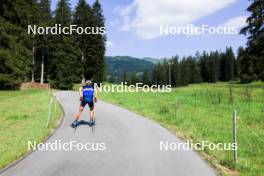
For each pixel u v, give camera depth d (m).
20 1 37.72
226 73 159.00
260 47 41.62
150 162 9.48
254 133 15.59
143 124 16.19
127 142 12.07
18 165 9.09
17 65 36.34
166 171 8.63
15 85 40.62
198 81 161.38
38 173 8.38
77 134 13.46
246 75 42.69
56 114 18.77
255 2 42.12
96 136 13.10
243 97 32.78
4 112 19.97
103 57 65.50
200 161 9.64
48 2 64.44
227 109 24.52
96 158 9.86
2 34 34.56
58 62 57.41
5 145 11.21
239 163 9.29
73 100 28.33
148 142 12.14
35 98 29.56
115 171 8.59
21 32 38.34
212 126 16.61
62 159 9.71
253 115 21.73
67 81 57.59
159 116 19.09
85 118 17.75
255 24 41.66
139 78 185.25
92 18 65.81
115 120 17.31
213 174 8.41
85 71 64.25
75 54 60.91
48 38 58.72
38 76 65.56
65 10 60.88
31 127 14.59
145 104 25.77
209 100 30.48
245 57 42.62
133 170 8.70
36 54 64.81
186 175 8.31
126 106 24.56
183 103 27.86
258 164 9.69
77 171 8.56
